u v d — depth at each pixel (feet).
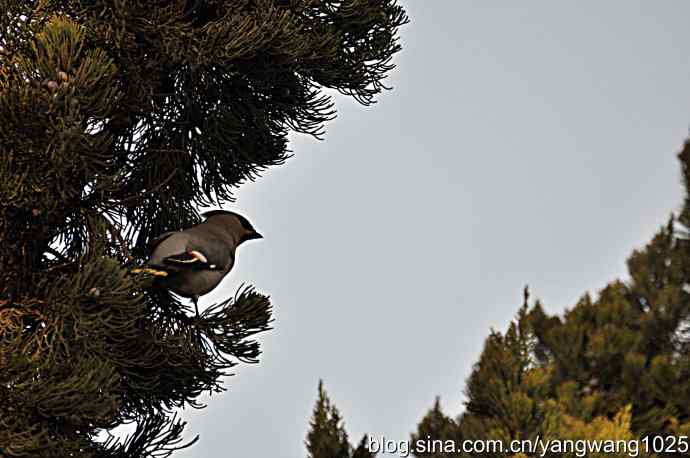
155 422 41.60
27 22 34.55
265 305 40.32
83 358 33.47
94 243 34.63
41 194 33.76
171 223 41.50
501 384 19.75
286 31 36.73
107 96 33.71
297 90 41.55
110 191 34.78
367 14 40.98
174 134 40.47
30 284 35.88
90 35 35.40
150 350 37.91
